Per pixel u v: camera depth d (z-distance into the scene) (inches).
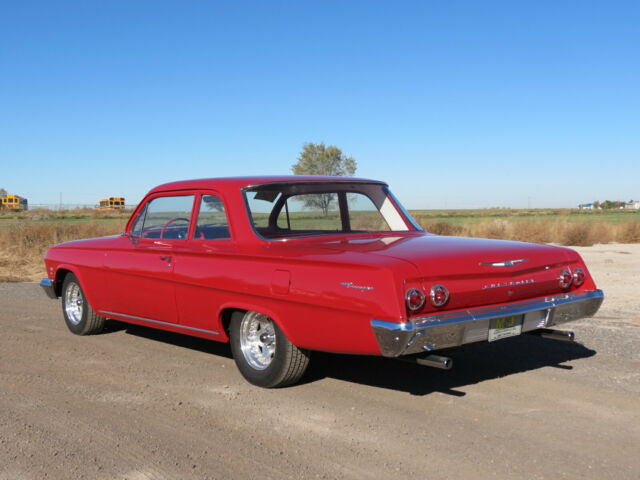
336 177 218.5
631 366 210.2
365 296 154.3
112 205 4325.8
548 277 179.6
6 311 339.3
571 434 150.6
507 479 127.3
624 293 383.2
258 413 169.5
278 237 194.9
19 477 131.7
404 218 223.0
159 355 235.8
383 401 177.5
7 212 3348.9
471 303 162.7
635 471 130.3
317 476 130.3
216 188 204.4
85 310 265.3
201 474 132.3
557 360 218.8
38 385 198.4
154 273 217.5
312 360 223.3
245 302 185.6
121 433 156.2
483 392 183.8
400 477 129.1
